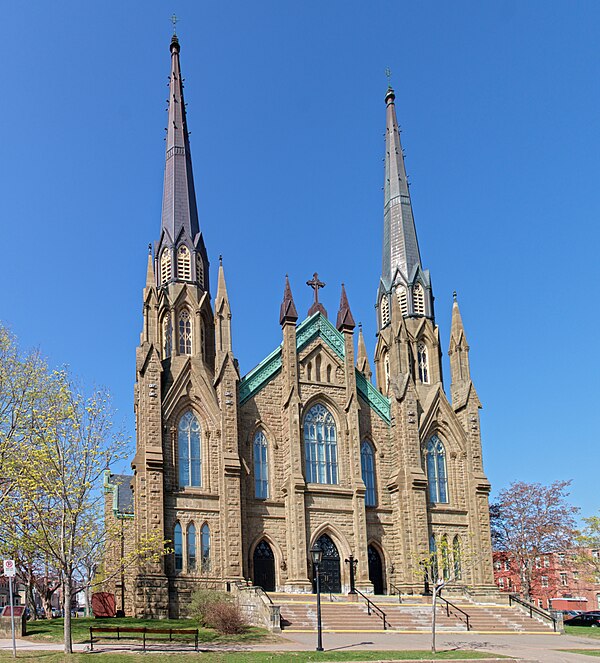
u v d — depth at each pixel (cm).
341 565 6856
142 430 6512
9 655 3872
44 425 4659
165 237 7519
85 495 4509
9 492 4788
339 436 7244
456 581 7212
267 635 4994
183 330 7188
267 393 7125
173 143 7975
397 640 5038
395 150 8819
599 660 4450
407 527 7106
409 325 8031
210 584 6350
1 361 5500
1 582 12669
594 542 7719
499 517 9156
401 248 8325
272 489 6894
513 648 4866
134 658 3859
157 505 6331
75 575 6831
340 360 7456
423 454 7462
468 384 7819
